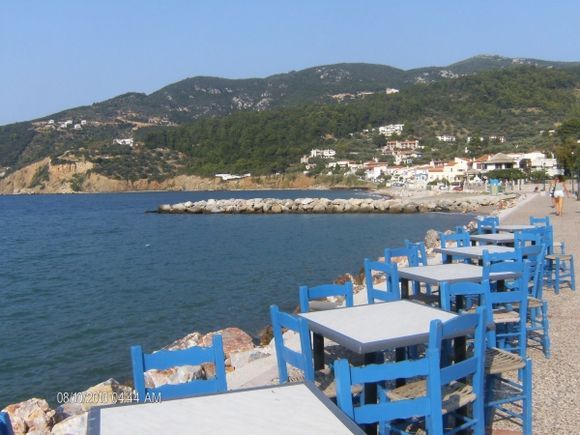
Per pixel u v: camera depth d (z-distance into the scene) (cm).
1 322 1777
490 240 1153
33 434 718
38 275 2777
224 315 1722
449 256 1056
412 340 463
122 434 317
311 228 4881
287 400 360
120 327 1638
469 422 467
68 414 799
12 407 782
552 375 689
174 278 2462
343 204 6719
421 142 17700
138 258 3244
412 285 993
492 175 8894
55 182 18750
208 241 4041
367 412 385
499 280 785
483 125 18175
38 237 5000
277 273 2469
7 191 19562
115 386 908
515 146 14162
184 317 1722
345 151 17675
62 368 1295
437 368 395
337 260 2830
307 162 17312
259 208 7188
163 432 318
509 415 574
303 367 484
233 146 18838
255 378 742
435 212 6084
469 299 794
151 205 10662
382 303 600
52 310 1934
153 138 19812
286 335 984
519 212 3105
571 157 5719
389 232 4259
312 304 840
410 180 12244
